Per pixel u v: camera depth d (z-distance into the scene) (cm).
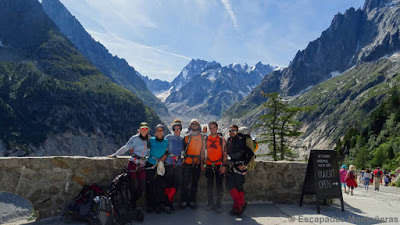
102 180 688
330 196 755
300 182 856
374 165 7181
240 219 655
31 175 618
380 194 1466
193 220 638
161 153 676
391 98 11500
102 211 546
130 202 630
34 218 656
